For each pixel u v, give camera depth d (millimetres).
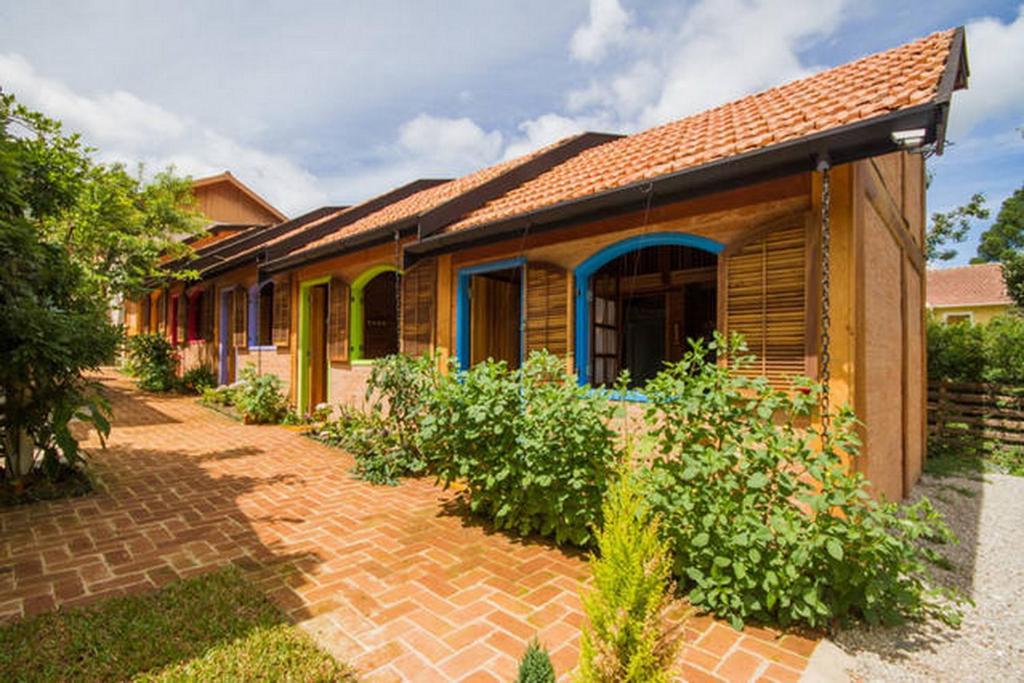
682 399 3559
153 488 5902
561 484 4258
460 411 4789
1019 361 9609
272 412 10266
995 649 3137
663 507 3422
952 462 8914
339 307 9594
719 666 2799
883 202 5242
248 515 5027
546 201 5746
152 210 11648
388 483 6152
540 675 1876
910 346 7066
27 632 2893
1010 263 14086
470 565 3979
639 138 8195
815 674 2740
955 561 4688
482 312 7344
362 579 3719
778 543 3234
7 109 6207
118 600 3268
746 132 5059
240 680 2529
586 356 5930
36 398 5289
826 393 3416
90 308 6191
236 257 12000
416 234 7246
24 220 5305
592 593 2102
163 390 15375
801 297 4117
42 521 4777
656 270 9062
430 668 2713
